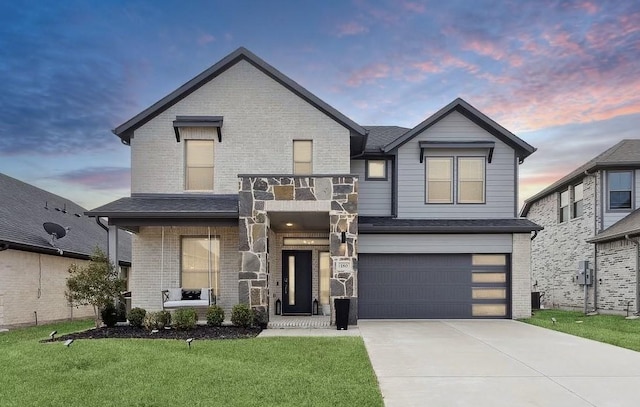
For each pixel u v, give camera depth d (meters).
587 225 19.23
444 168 16.27
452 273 15.50
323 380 6.99
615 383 7.00
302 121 15.30
